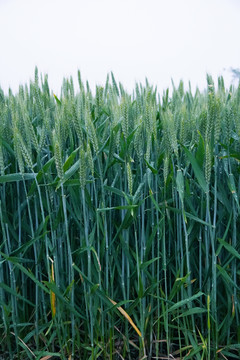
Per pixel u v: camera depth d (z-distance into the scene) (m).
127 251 1.79
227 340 1.85
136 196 1.70
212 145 1.69
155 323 1.95
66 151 1.96
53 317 1.72
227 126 1.72
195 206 1.92
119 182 1.93
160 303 1.94
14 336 2.02
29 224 2.07
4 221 1.82
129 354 1.85
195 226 1.85
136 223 1.87
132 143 1.90
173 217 1.97
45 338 1.87
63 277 1.93
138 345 1.97
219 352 1.85
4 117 1.95
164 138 1.75
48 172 1.79
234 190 1.68
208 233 1.86
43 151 2.07
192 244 1.96
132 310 1.81
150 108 1.76
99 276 1.71
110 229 1.84
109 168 1.92
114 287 1.99
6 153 1.94
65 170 1.62
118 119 1.85
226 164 1.80
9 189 2.03
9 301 1.95
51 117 2.11
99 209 1.64
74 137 2.04
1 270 1.87
